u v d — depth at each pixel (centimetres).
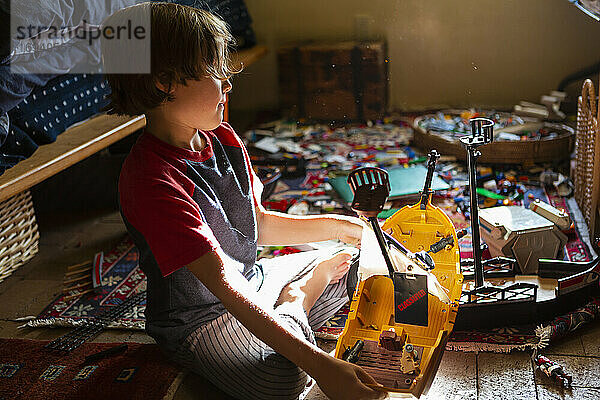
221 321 136
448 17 340
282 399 128
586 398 131
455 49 343
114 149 244
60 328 167
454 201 229
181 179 127
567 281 155
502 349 146
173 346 137
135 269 196
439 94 352
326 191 245
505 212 187
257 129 332
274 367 127
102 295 182
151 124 129
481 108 346
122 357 151
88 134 192
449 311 135
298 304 140
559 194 231
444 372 141
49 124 179
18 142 167
